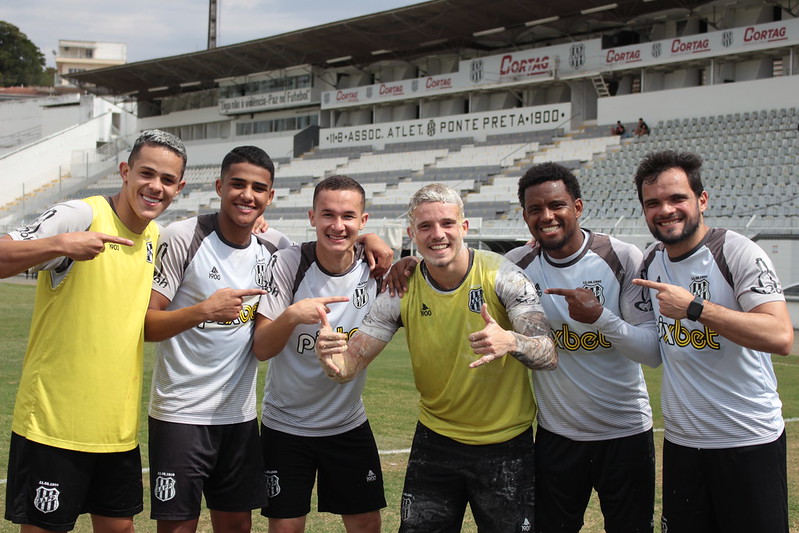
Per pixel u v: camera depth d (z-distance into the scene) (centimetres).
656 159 319
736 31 2370
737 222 1822
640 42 2858
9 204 4262
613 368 342
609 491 347
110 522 340
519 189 353
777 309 298
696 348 313
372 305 352
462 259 333
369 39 3322
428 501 343
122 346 331
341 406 369
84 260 300
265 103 3972
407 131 3350
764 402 311
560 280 351
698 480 317
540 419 355
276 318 340
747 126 2297
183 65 4019
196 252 355
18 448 326
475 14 2917
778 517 306
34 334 332
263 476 369
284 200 3362
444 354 335
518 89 3083
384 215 2864
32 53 8081
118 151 4634
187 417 349
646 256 345
